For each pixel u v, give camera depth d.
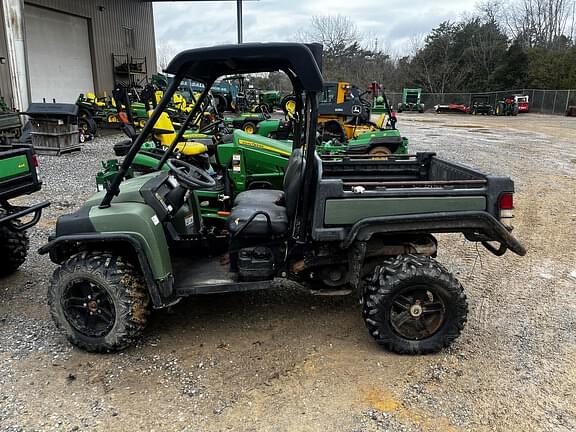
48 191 7.79
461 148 13.84
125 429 2.47
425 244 3.38
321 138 11.55
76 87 21.03
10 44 12.27
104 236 2.96
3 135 11.91
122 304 3.01
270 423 2.51
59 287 3.07
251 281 3.26
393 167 4.41
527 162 11.21
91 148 13.19
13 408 2.62
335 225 3.02
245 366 3.00
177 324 3.53
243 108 23.09
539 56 43.41
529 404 2.67
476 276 4.52
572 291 4.19
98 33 22.11
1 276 4.47
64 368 3.00
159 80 18.08
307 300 3.93
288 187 3.25
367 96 18.92
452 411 2.60
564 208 7.09
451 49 51.84
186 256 3.71
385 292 3.00
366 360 3.07
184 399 2.70
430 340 3.09
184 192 3.53
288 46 2.76
